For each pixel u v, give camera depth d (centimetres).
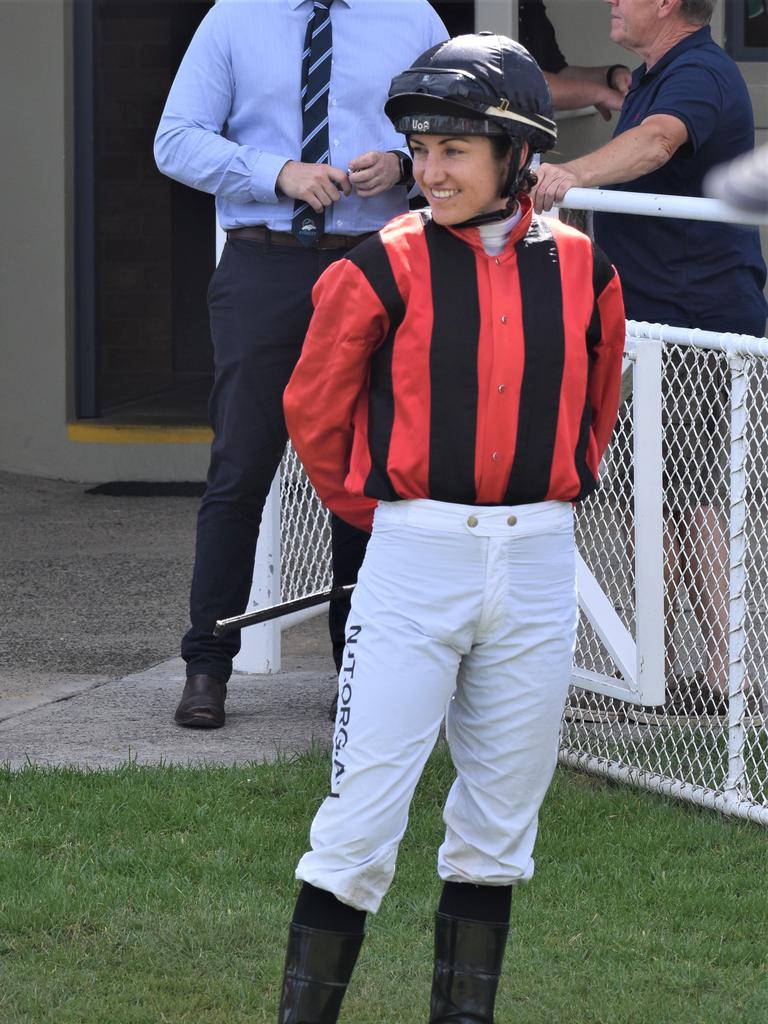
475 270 966
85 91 3819
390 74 1725
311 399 1021
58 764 1678
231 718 1878
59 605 2580
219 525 1805
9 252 3803
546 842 1445
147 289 5588
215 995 1159
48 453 3822
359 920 990
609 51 3362
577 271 998
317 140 1722
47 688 2048
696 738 1730
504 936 1039
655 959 1223
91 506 3500
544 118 960
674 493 1748
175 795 1540
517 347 959
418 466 957
